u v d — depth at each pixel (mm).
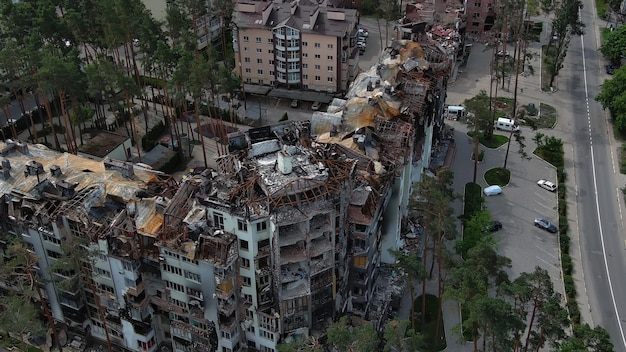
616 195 162125
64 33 182875
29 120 179250
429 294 128125
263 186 97125
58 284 102750
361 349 88938
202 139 161000
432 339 118812
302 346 100312
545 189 163375
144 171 113562
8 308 97750
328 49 194375
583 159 176375
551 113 198000
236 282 100938
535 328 114438
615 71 196000
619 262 140375
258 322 104125
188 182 105000
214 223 98562
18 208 106812
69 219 102375
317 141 118688
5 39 179750
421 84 141875
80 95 157250
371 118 126562
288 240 97312
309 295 101375
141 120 187000
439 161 168625
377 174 115438
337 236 102250
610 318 126250
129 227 101688
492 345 95562
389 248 127812
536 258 140125
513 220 152125
